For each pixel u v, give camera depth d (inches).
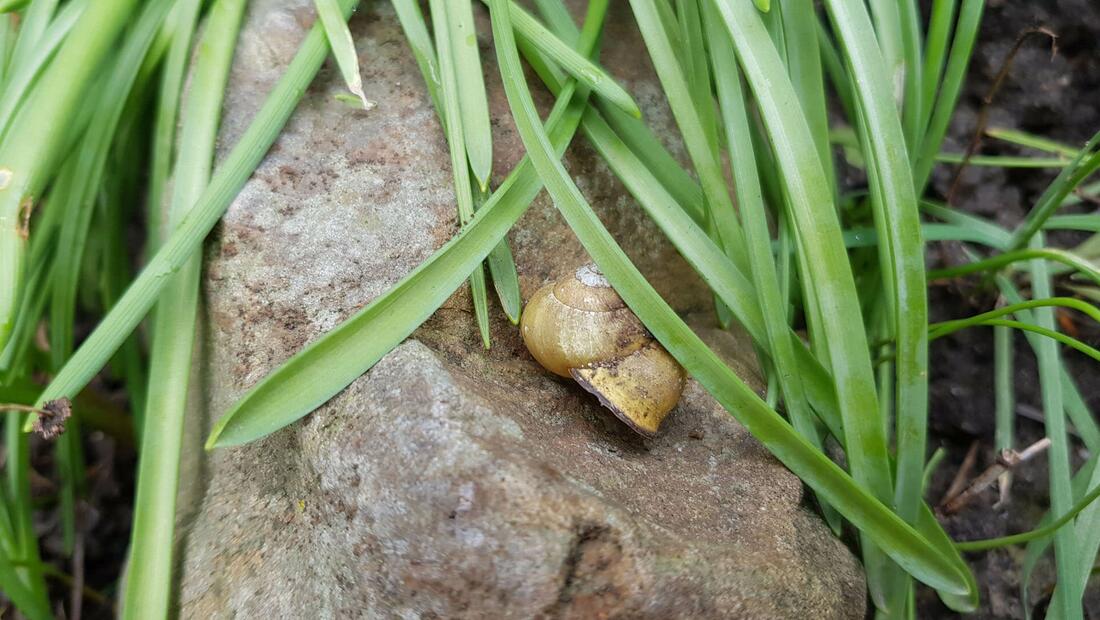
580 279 3.6
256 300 3.7
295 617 3.2
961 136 6.1
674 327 3.4
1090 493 3.8
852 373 3.5
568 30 4.4
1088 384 5.4
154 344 3.6
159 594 3.3
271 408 3.2
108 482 5.6
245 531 3.6
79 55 3.6
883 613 3.7
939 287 5.7
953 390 5.5
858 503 3.4
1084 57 5.9
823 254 3.5
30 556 4.6
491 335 4.0
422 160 4.0
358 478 3.1
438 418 3.0
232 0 4.2
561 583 2.9
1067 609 3.9
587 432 3.7
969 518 5.2
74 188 4.3
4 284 3.2
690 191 4.3
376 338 3.3
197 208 3.6
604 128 4.1
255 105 4.1
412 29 4.1
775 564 3.3
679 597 3.0
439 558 2.9
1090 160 4.3
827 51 4.9
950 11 4.2
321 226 3.8
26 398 4.3
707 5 3.8
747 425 3.4
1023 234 4.8
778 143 3.5
